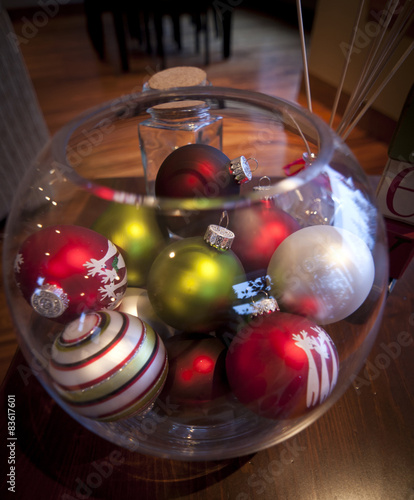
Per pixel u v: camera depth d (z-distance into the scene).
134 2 1.87
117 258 0.28
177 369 0.26
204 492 0.28
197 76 0.43
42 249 0.27
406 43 1.02
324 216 0.30
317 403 0.25
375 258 0.29
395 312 0.38
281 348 0.24
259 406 0.25
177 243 0.27
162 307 0.26
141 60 1.93
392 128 1.15
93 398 0.24
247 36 2.25
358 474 0.28
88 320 0.25
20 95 0.95
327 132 0.28
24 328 0.30
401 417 0.31
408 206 0.35
